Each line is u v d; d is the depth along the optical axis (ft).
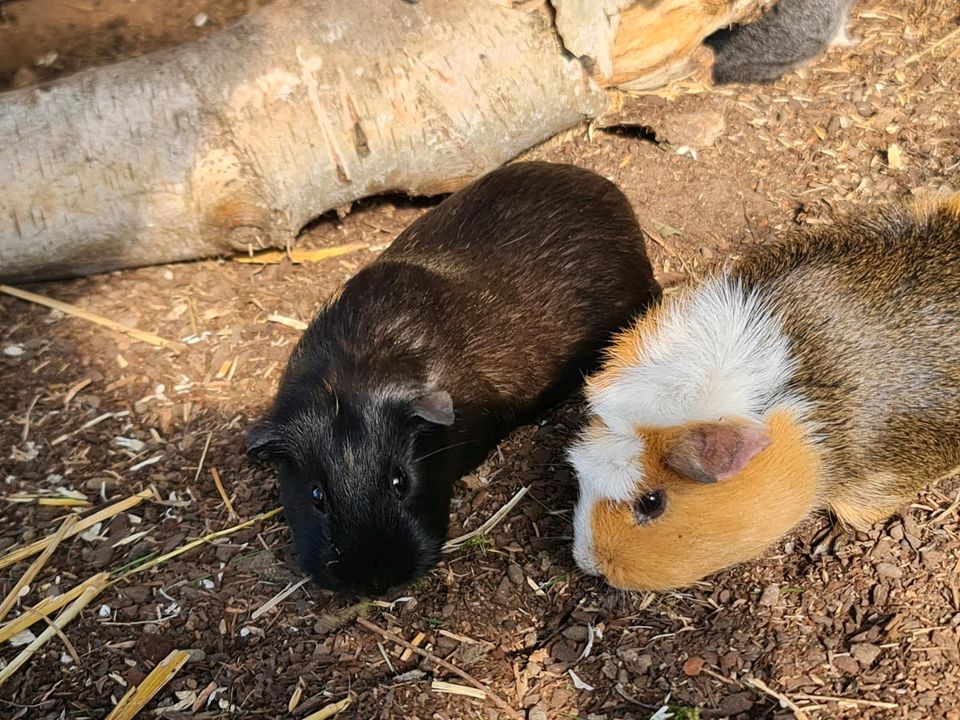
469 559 1.75
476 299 1.88
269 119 2.09
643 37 2.33
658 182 2.30
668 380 1.64
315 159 2.12
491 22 2.16
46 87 2.10
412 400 1.68
